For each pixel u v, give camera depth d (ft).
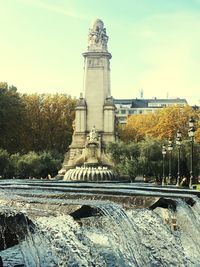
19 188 56.39
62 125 380.78
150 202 45.32
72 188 57.77
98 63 347.15
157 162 239.50
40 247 31.94
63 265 33.27
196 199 52.75
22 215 30.27
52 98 384.27
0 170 265.34
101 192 49.65
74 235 34.81
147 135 315.17
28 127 360.69
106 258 40.04
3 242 29.60
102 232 40.45
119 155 248.73
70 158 331.98
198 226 49.98
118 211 39.50
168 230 46.52
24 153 352.90
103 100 344.90
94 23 350.23
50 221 32.86
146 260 41.86
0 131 333.62
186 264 45.98
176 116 331.16
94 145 213.87
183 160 240.53
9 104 338.34
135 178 234.38
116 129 362.94
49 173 286.05
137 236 41.68
